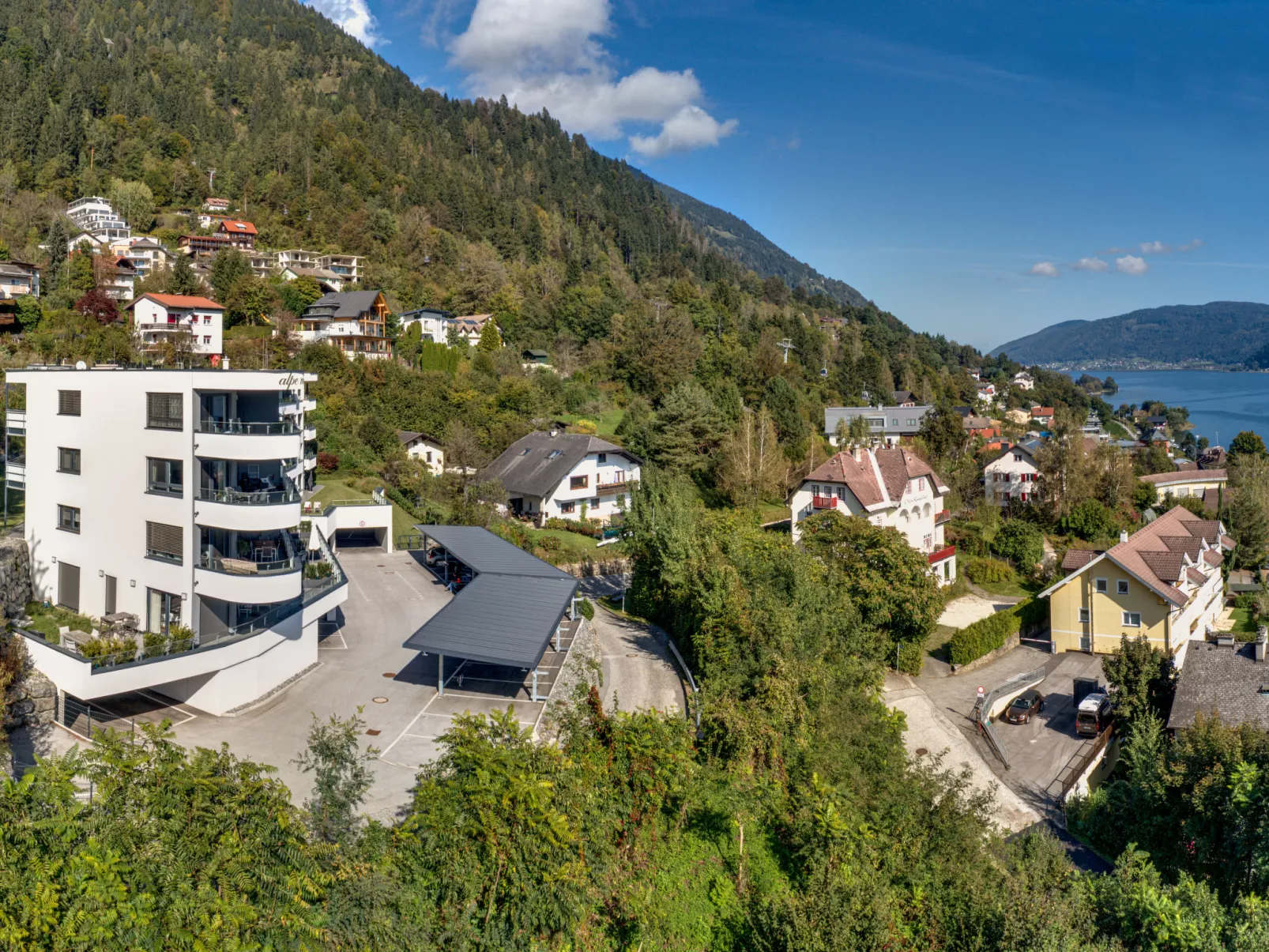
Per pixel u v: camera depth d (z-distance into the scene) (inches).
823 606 1391.5
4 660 971.9
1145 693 1438.2
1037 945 701.3
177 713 1048.8
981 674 1822.1
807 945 666.8
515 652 1061.1
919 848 855.1
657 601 1643.7
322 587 1302.9
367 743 973.8
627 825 808.3
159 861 510.6
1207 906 799.1
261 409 1343.5
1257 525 2751.0
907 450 2682.1
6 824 491.5
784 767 995.3
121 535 1231.5
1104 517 2901.1
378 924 565.6
